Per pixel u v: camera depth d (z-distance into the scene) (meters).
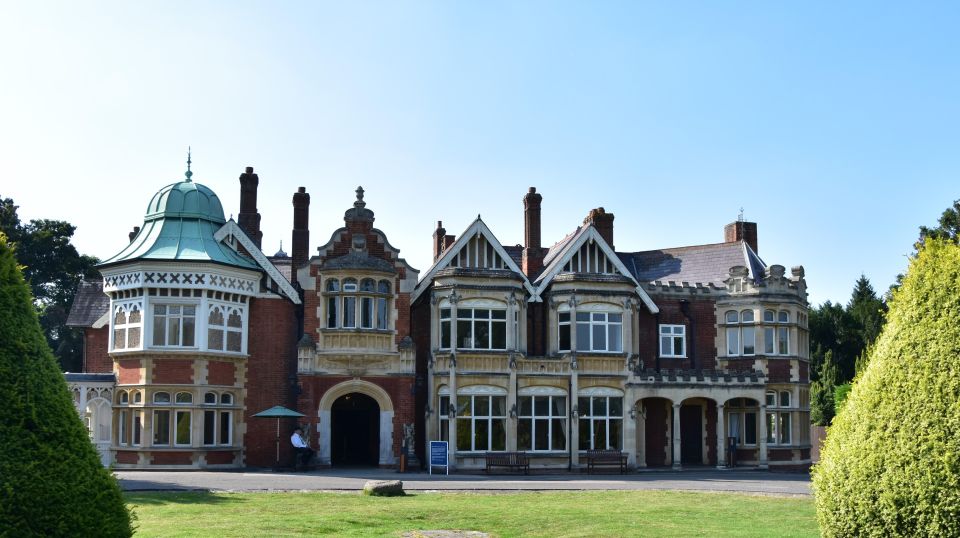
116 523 12.09
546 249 50.19
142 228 39.66
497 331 40.00
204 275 36.94
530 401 39.97
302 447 35.69
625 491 28.33
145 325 36.44
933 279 12.70
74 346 61.84
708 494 27.55
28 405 11.61
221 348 37.38
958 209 54.91
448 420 38.75
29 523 11.19
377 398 38.31
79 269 62.38
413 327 41.09
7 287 12.01
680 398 41.34
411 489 27.69
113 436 36.75
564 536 19.02
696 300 44.75
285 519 20.19
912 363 12.48
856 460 12.63
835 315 75.44
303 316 38.75
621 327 41.53
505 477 35.09
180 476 31.86
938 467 11.84
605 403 40.66
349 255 38.78
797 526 20.61
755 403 43.59
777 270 44.31
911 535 11.92
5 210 59.97
